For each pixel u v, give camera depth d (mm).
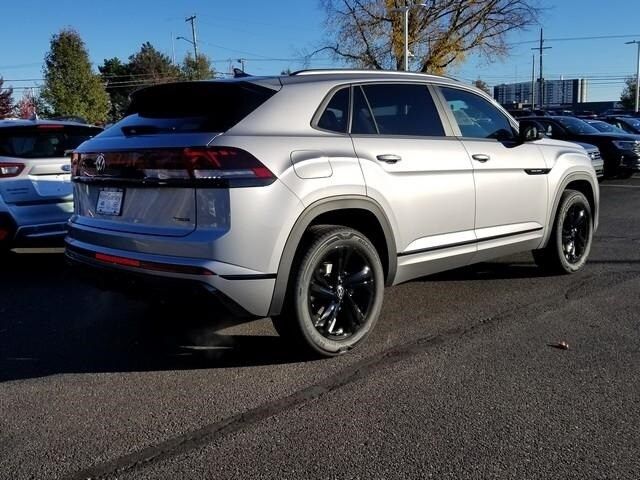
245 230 3662
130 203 4055
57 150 7020
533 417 3393
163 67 78250
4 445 3195
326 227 4109
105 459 3051
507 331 4750
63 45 44938
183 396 3732
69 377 4047
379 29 32656
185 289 3736
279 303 3889
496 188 5273
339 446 3129
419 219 4633
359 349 4422
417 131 4773
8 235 6609
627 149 15797
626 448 3070
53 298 5934
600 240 8273
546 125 16797
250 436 3244
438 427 3301
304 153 3941
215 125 3834
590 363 4109
